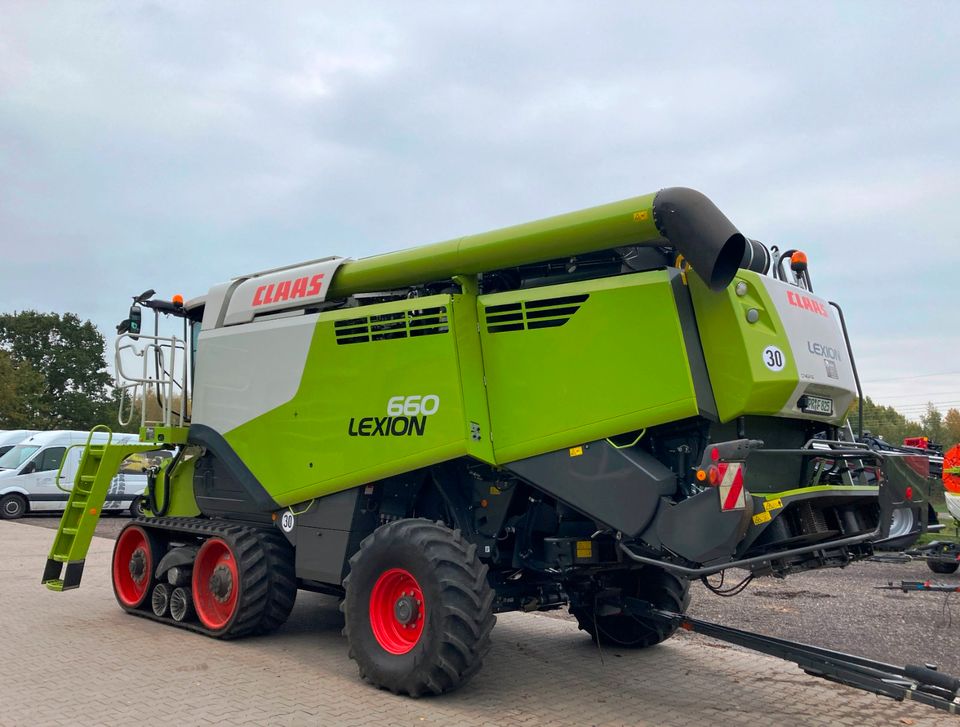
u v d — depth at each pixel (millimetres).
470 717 4605
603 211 4668
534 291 5160
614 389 4699
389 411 5590
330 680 5371
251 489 6582
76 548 7555
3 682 5227
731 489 4059
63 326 68812
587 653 6406
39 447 20812
